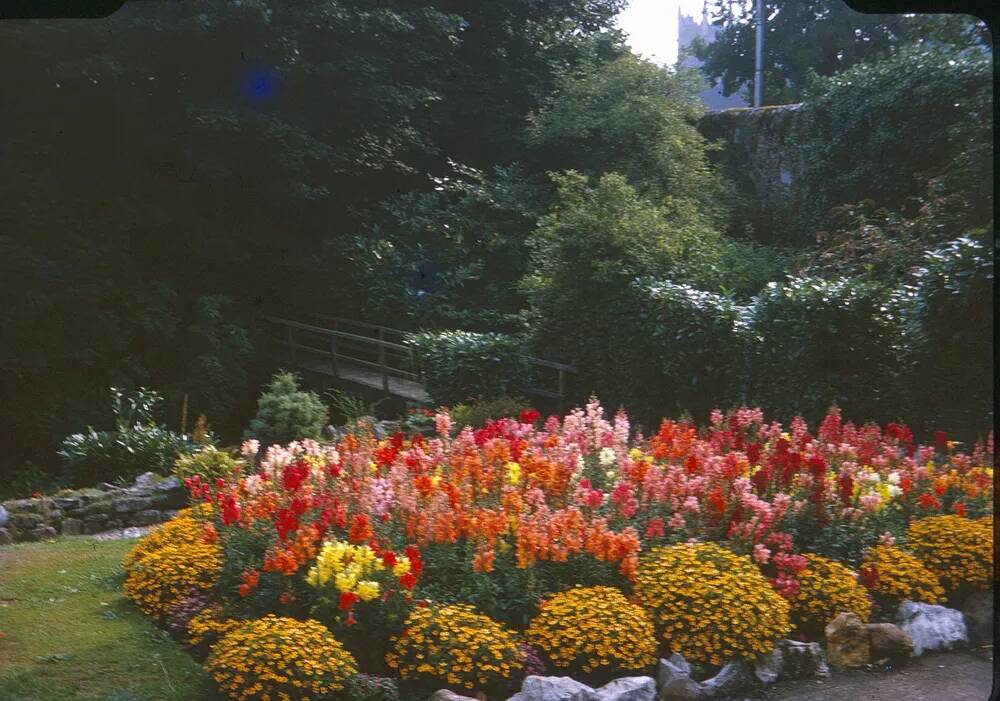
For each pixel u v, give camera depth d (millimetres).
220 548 5535
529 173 19469
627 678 4629
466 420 11711
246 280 18000
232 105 16219
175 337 16516
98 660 5016
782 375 9750
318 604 4836
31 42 14445
